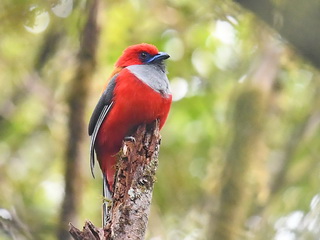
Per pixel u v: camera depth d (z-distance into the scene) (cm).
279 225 1177
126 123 867
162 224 1278
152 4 1359
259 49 1345
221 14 977
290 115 1399
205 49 1410
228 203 1264
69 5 1212
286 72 1368
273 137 1377
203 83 1432
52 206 1277
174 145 1396
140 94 852
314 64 328
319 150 1396
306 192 1273
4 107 1343
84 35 1184
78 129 1179
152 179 676
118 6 1348
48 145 1380
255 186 1275
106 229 629
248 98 1341
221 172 1293
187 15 1362
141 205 649
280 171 1337
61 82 1305
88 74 1188
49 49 1299
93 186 1310
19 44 1297
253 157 1299
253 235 1220
